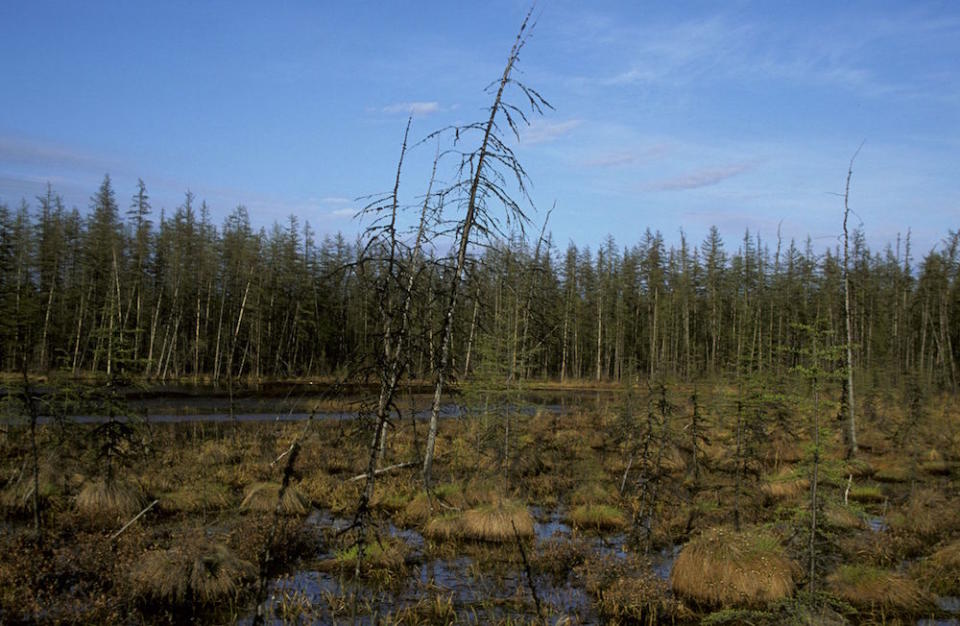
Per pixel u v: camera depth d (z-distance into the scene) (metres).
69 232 57.06
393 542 12.69
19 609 8.41
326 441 23.55
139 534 11.70
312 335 58.66
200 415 32.94
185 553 10.16
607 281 71.19
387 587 10.90
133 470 17.72
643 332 70.50
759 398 15.67
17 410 14.15
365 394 6.43
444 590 10.80
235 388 44.78
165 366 54.28
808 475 9.66
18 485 14.37
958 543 12.77
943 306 55.62
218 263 60.22
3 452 17.81
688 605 10.48
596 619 9.84
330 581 11.03
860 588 10.71
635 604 10.03
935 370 54.34
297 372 57.31
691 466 18.72
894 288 62.75
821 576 10.90
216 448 21.69
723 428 24.00
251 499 15.56
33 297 48.19
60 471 15.72
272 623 9.07
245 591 10.15
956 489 20.16
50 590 8.93
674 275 70.88
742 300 66.75
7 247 49.06
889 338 59.06
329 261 59.47
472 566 12.20
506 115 6.75
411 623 9.28
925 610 10.34
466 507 16.39
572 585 11.41
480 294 6.87
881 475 22.36
